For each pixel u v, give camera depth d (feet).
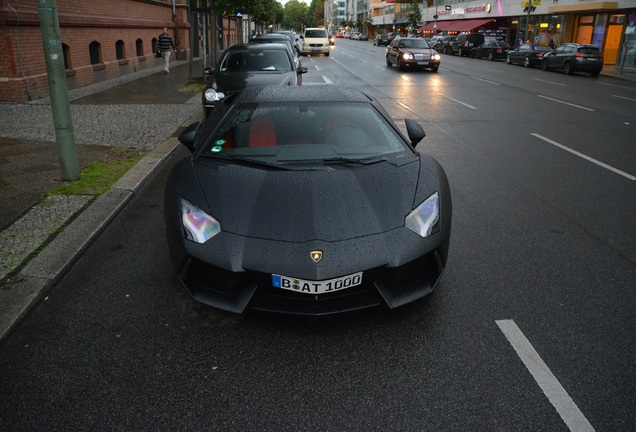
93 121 31.78
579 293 11.95
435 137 30.32
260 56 34.45
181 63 81.61
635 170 23.32
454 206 18.02
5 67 36.65
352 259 9.53
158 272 12.82
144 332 10.30
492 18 159.63
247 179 11.10
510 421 7.96
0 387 8.66
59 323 10.58
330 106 13.79
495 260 13.66
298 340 10.04
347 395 8.52
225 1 52.75
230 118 13.43
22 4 37.45
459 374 9.05
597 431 7.77
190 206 10.57
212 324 10.58
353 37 328.70
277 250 9.61
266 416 8.04
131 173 20.58
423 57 77.36
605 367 9.26
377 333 10.27
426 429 7.79
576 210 17.78
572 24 123.44
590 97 52.21
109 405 8.25
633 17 102.37
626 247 14.66
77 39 47.98
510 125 34.76
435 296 11.73
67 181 19.33
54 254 13.17
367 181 11.10
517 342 10.00
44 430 7.72
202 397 8.45
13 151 23.58
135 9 66.03
